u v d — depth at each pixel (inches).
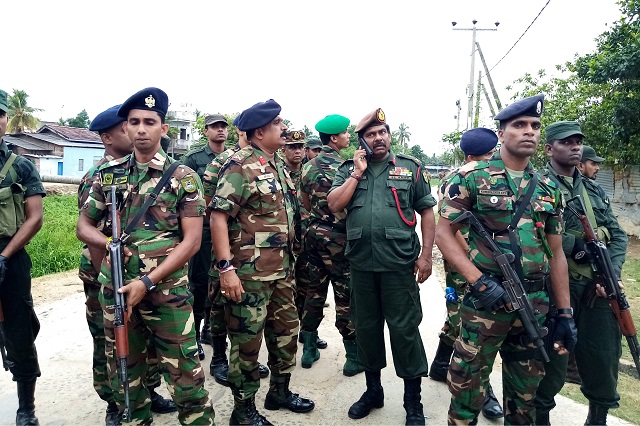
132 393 107.0
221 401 142.5
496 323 97.6
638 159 446.9
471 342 100.1
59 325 208.7
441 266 359.9
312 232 162.6
